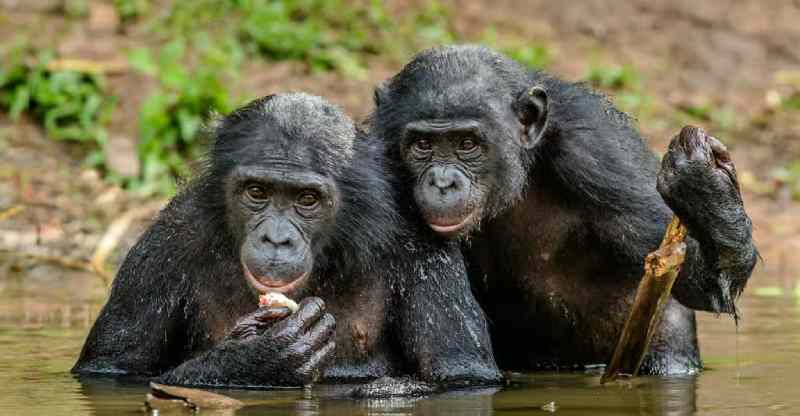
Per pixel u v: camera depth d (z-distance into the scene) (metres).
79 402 11.42
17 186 23.83
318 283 12.86
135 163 24.81
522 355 15.13
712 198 12.59
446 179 13.47
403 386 12.05
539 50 30.34
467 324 12.94
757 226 24.89
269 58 28.98
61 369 13.15
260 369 11.96
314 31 29.91
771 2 35.03
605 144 14.43
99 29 28.58
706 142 12.68
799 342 15.29
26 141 25.36
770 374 13.25
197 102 25.58
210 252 12.88
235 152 12.52
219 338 12.95
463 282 13.16
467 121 13.77
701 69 32.28
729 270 13.02
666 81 31.53
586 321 14.92
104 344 12.99
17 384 12.30
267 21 29.88
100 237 22.23
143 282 13.00
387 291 13.11
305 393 11.82
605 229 14.41
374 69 29.27
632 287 14.71
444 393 12.02
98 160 24.81
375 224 12.88
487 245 14.67
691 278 13.44
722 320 17.12
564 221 14.58
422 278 13.04
